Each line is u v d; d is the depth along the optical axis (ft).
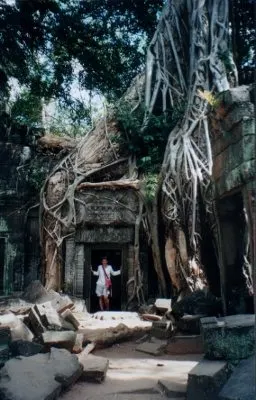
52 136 61.62
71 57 46.47
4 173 55.98
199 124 40.29
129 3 48.21
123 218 45.55
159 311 35.60
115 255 59.26
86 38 44.21
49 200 47.96
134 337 27.71
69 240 46.16
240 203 24.38
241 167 19.69
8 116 58.34
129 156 49.16
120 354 23.24
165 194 39.81
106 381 16.98
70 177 48.42
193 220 35.78
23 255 54.39
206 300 26.27
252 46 43.78
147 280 44.73
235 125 20.72
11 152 56.80
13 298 37.42
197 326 24.07
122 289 44.86
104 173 48.88
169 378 17.25
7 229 54.54
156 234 41.42
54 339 20.58
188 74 48.19
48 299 35.91
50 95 49.73
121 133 50.90
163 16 50.83
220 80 41.11
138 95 52.85
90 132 53.36
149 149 47.88
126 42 51.16
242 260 24.61
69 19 41.06
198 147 39.19
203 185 35.47
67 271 45.60
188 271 35.96
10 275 53.57
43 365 15.62
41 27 40.27
